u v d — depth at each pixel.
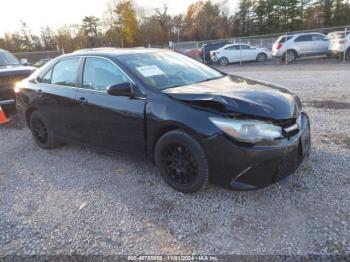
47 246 2.74
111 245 2.69
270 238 2.62
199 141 3.02
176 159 3.33
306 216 2.85
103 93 3.93
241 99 3.05
